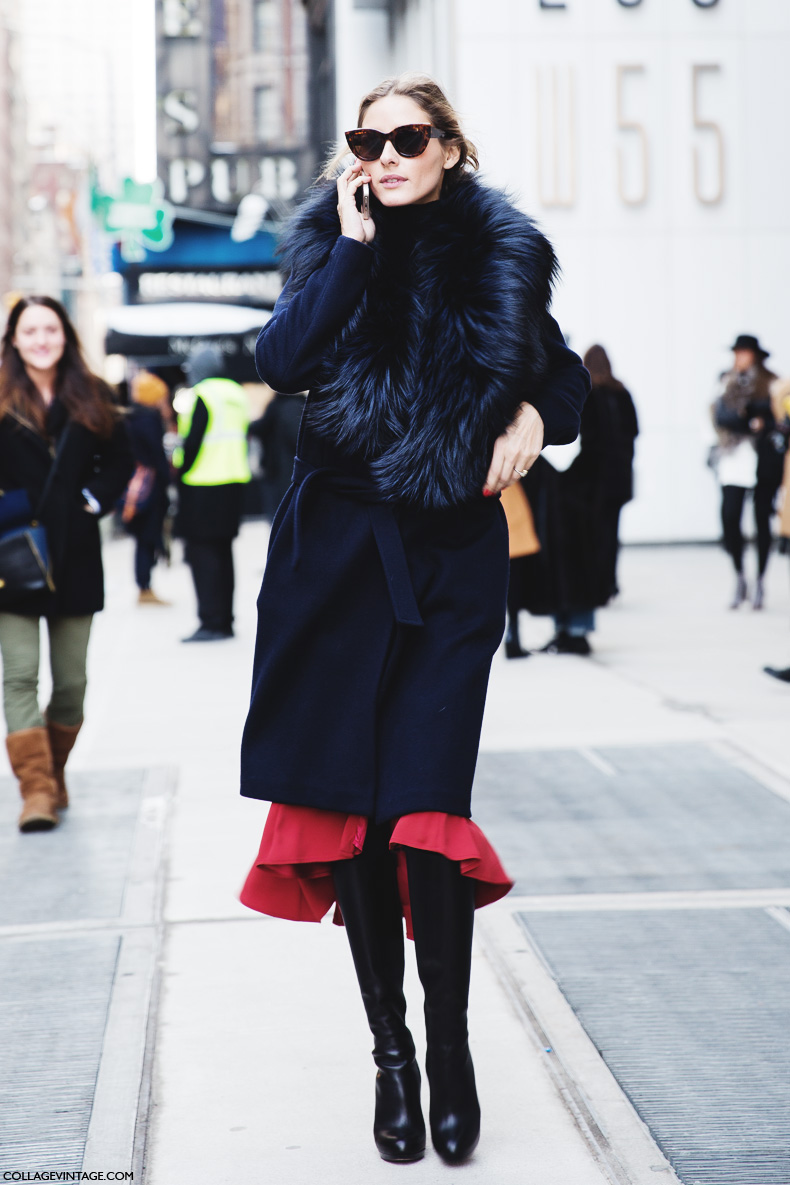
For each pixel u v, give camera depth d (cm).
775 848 478
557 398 275
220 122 3334
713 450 1144
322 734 266
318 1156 271
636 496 1734
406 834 256
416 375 262
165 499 1299
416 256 266
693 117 1716
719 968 369
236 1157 272
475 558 271
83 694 545
